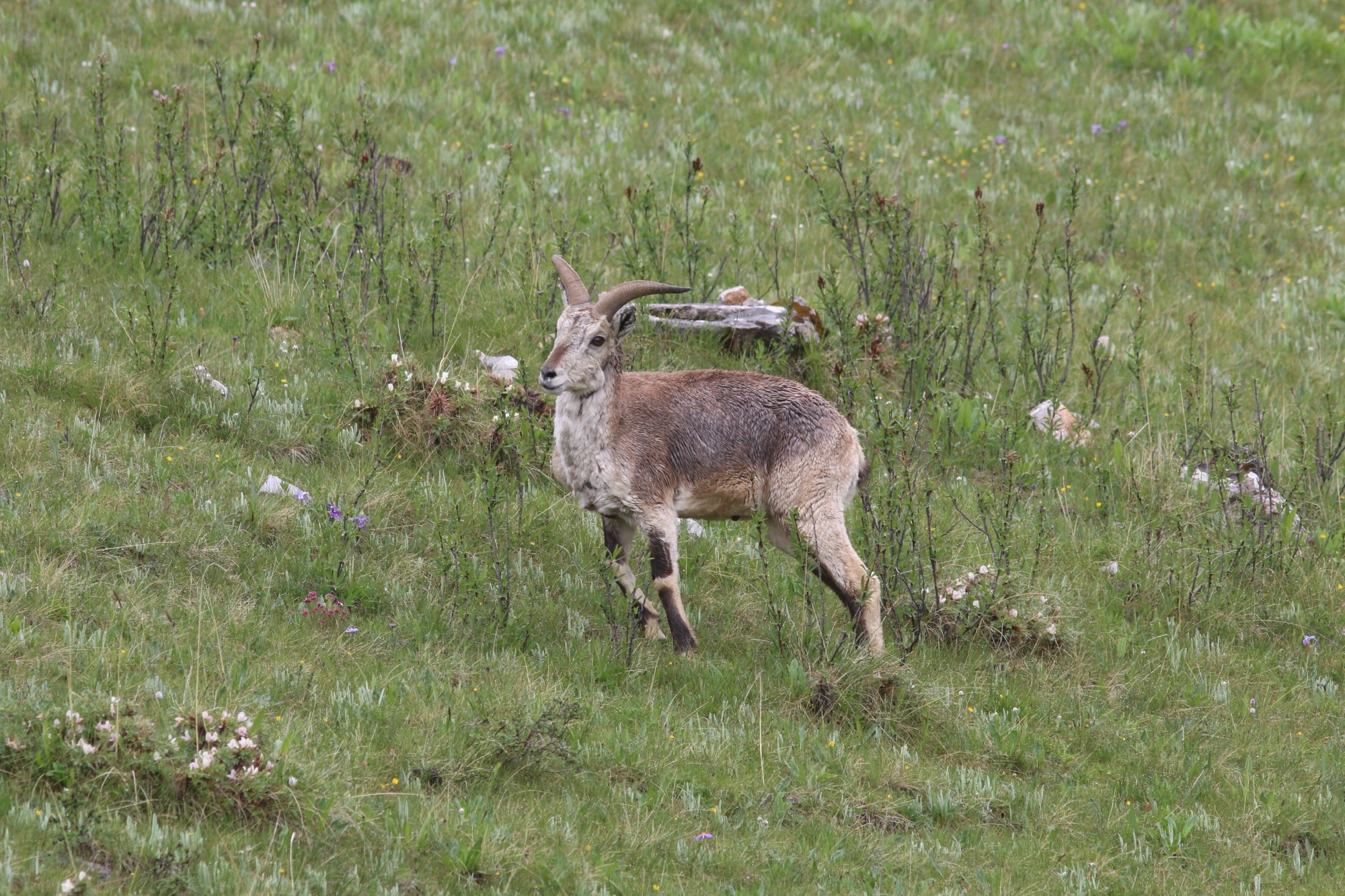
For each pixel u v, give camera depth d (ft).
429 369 94.17
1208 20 191.31
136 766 48.44
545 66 162.81
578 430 69.05
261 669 59.26
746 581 79.10
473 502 80.23
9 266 96.48
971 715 67.97
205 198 113.39
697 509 72.13
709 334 103.09
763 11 187.11
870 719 66.39
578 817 53.93
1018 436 97.96
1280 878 58.75
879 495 82.02
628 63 167.84
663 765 58.44
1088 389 110.83
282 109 115.85
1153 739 69.51
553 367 66.39
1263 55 187.11
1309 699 74.90
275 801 48.98
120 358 85.76
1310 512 95.50
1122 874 57.36
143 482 73.97
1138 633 80.38
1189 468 96.32
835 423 71.82
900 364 104.42
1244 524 88.94
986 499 89.45
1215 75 182.19
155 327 90.48
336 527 73.10
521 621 70.13
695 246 113.70
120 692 53.57
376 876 46.98
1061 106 169.58
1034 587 80.79
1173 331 122.21
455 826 50.29
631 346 100.01
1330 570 87.40
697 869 51.93
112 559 66.18
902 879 53.52
